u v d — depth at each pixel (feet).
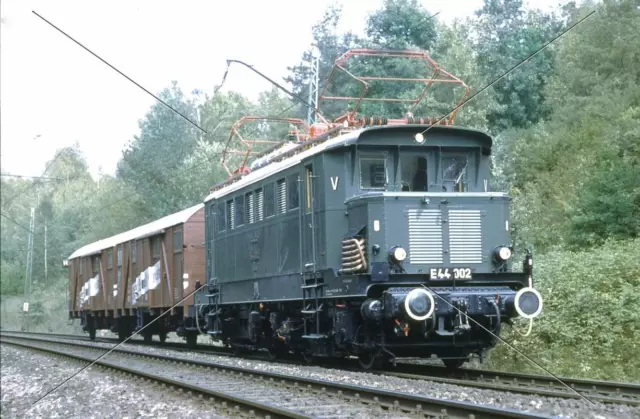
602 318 53.78
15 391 51.83
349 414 31.27
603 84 96.68
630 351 51.24
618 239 70.95
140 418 35.06
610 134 85.46
